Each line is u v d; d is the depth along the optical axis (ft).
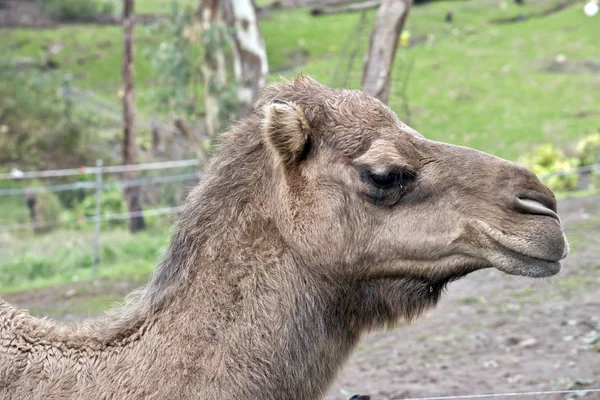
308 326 16.14
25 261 71.05
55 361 15.88
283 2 187.93
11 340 16.12
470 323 38.45
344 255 16.19
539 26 169.68
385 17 50.16
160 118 130.21
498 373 31.78
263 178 16.46
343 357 16.79
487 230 15.60
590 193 72.74
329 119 16.56
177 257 16.34
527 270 15.46
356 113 16.63
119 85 147.64
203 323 15.71
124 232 90.27
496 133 118.21
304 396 16.17
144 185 100.58
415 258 16.15
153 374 15.46
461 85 140.36
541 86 137.39
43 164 117.08
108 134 127.13
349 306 16.53
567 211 62.85
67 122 123.13
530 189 15.76
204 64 72.08
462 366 33.17
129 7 99.60
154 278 16.60
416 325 39.55
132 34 100.42
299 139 16.11
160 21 98.53
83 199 106.32
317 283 16.25
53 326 16.46
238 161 16.67
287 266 16.14
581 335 34.76
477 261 16.02
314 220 16.14
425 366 33.65
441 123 125.29
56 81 131.44
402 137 16.46
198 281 16.05
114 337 15.97
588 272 44.21
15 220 96.27
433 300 16.70
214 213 16.42
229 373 15.46
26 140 120.16
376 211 16.17
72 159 119.34
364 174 16.12
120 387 15.46
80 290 57.98
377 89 49.73
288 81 17.71
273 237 16.22
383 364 34.60
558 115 123.13
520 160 88.99
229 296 15.88
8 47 156.87
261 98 17.48
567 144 109.91
